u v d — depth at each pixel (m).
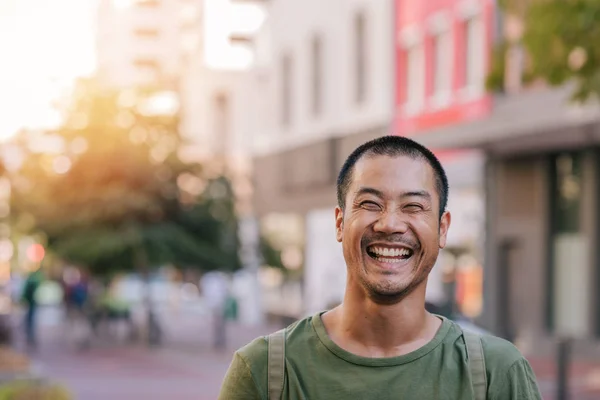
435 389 3.17
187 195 30.42
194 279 46.81
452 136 25.97
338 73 32.75
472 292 27.27
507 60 10.47
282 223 40.28
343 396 3.17
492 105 24.28
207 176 30.75
